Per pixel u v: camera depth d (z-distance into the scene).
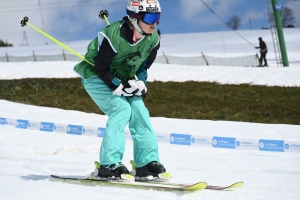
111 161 5.71
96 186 5.68
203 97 21.45
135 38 5.60
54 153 9.45
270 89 23.03
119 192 5.38
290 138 11.89
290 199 5.30
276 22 32.03
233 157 9.22
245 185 6.18
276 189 5.97
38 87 22.80
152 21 5.52
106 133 5.77
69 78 25.86
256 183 6.32
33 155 9.09
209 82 25.12
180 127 13.77
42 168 7.47
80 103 19.72
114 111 5.80
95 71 5.77
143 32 5.57
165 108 19.34
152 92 22.38
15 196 5.20
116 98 5.82
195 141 10.83
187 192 5.34
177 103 20.28
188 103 20.34
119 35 5.52
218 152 9.99
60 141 10.91
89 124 13.84
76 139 11.22
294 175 7.10
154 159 5.90
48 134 11.88
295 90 22.66
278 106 19.48
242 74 26.34
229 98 21.25
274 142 10.13
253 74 26.33
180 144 10.99
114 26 5.57
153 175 5.87
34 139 11.09
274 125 14.52
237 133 12.82
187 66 29.36
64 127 12.11
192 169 7.74
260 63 33.22
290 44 56.44
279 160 8.85
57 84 23.72
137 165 5.94
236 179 6.61
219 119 17.38
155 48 5.98
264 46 33.03
